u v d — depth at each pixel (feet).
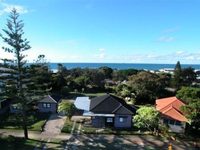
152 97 216.74
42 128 151.74
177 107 165.68
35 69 140.77
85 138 139.64
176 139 141.08
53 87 249.14
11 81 132.67
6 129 151.02
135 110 167.53
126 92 234.99
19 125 157.07
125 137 142.51
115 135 145.18
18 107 140.77
